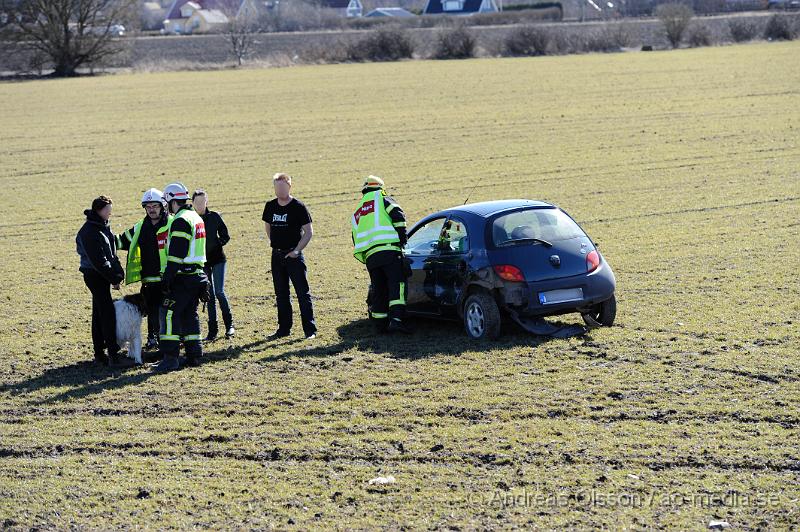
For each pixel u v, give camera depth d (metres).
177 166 122.06
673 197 87.44
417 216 83.44
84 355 48.47
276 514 28.70
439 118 159.62
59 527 28.50
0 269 71.56
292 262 49.34
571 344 44.84
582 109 163.00
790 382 37.75
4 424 38.03
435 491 29.70
